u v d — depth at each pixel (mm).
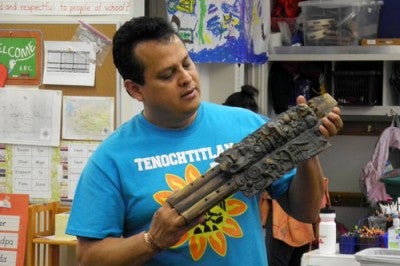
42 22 4457
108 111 4383
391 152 6828
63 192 4473
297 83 6797
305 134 2074
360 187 6789
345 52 6492
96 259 2158
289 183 2262
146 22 2178
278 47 6574
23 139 4504
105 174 2207
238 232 2193
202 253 2176
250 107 5242
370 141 7117
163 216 2014
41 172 4496
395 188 6066
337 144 7160
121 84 4367
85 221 2188
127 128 2268
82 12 4398
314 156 2088
